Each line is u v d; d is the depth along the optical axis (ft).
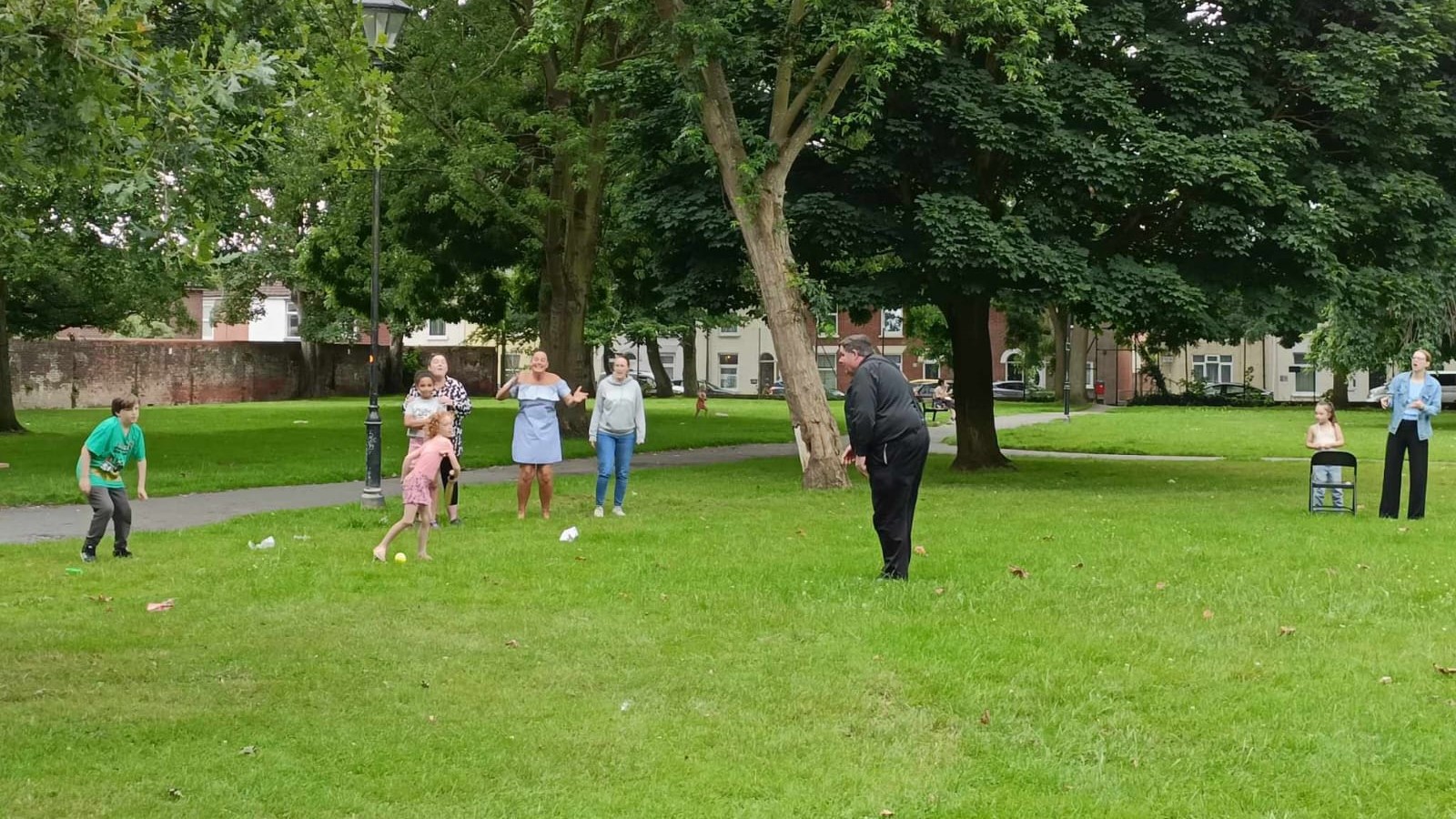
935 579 32.27
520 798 16.26
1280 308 64.03
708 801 16.20
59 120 19.58
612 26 83.30
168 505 52.31
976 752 18.30
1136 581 32.04
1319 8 65.87
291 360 204.74
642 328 202.18
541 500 47.09
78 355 175.01
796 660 23.31
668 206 65.46
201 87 19.30
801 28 56.39
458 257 107.45
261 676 22.33
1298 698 20.68
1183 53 62.39
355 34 25.98
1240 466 80.18
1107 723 19.53
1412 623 26.58
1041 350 222.48
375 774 17.19
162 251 20.68
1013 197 67.97
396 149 85.66
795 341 59.00
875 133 61.77
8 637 25.36
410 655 23.86
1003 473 72.43
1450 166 67.51
